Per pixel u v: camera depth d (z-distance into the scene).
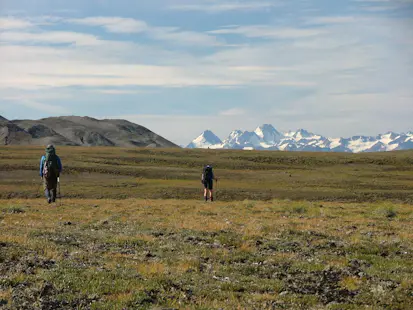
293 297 10.77
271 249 15.93
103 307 9.24
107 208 28.89
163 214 25.86
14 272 11.05
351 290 11.51
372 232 20.25
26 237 15.06
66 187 55.94
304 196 55.00
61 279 10.77
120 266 12.45
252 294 10.80
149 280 11.08
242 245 15.90
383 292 11.12
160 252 14.66
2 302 9.25
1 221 20.12
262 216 25.66
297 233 18.97
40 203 32.41
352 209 31.73
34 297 9.65
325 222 23.31
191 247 15.60
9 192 51.53
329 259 14.53
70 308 9.23
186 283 11.38
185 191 56.00
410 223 24.25
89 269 11.77
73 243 15.20
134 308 9.34
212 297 10.44
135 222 21.41
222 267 13.23
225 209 29.53
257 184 66.88
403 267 13.68
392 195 56.88
